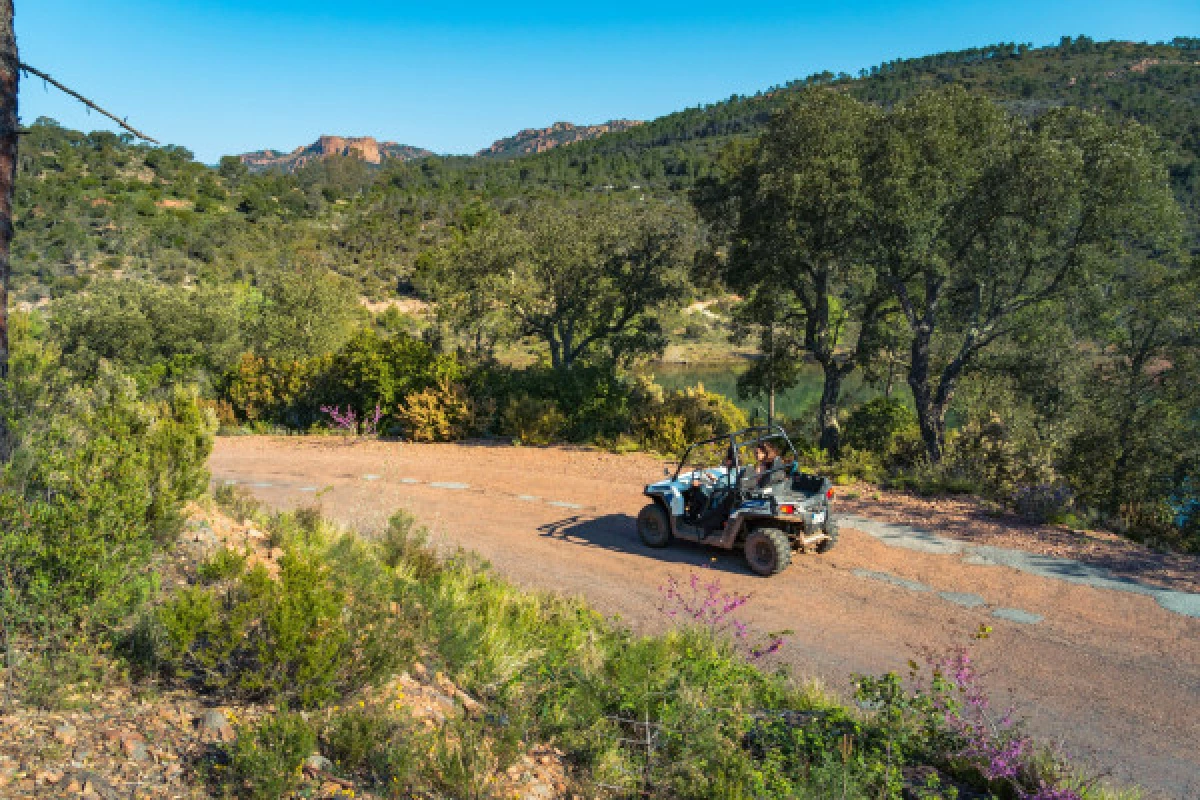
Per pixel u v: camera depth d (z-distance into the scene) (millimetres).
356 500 13234
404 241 112938
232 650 4234
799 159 19750
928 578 9055
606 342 33438
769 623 7828
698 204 24828
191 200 129000
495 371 22609
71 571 4281
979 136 20375
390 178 191625
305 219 135125
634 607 8352
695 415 18531
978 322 21203
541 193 170750
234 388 25188
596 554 10320
